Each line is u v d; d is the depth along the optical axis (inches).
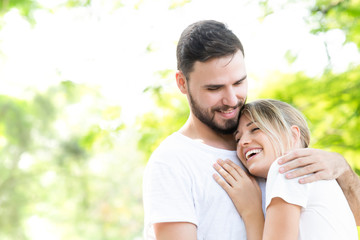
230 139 82.7
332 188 72.0
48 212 546.3
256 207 73.1
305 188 69.6
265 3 176.9
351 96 157.4
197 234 73.5
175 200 72.6
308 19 176.9
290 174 70.2
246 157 78.0
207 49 72.9
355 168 155.9
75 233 587.5
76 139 473.4
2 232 483.5
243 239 72.2
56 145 477.7
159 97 175.3
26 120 428.1
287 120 79.3
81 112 434.9
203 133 80.1
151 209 73.4
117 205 648.4
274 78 161.2
